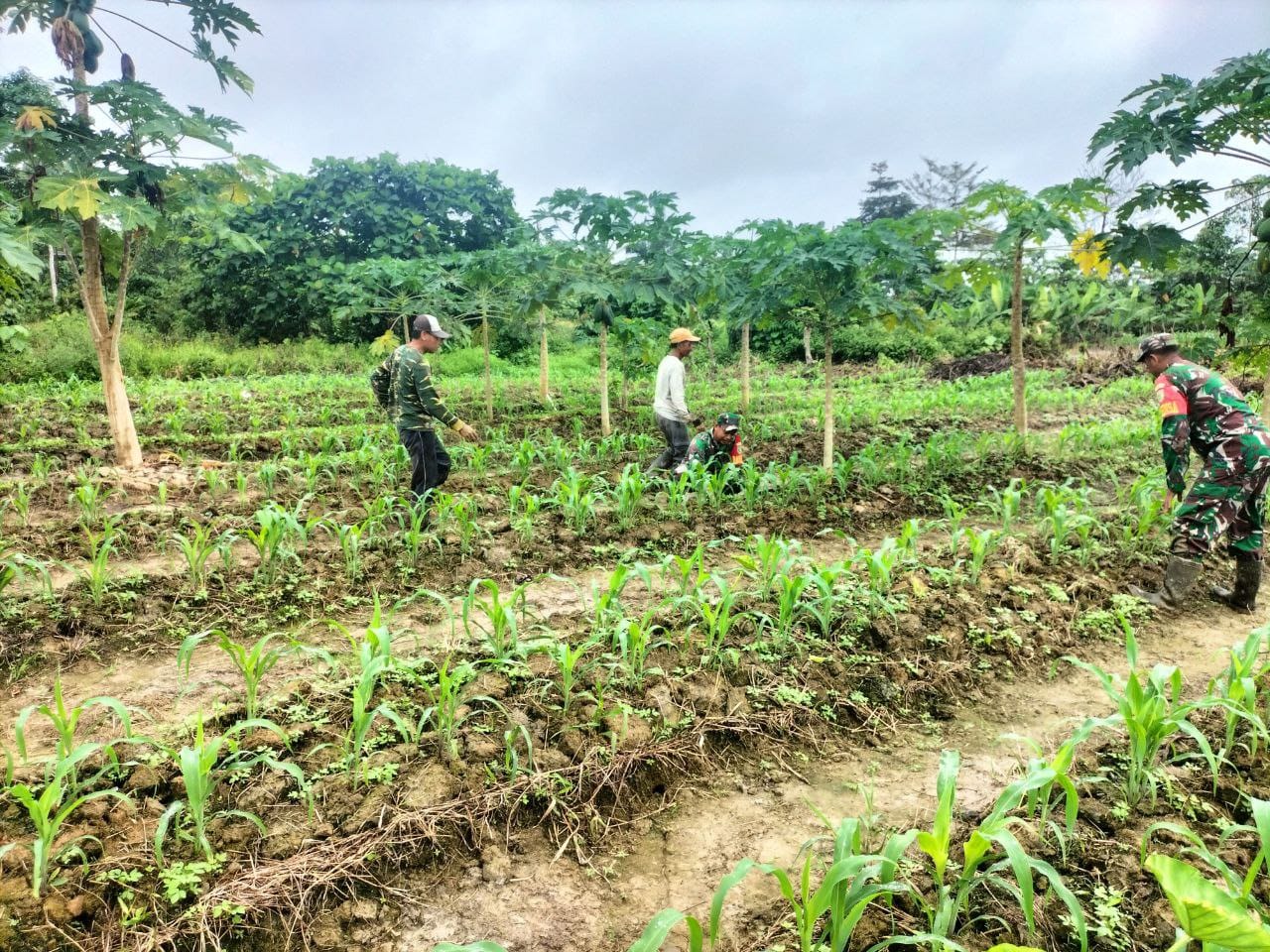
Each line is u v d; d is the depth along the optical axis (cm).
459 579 553
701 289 948
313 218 2483
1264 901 261
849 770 351
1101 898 261
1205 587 555
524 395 1535
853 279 745
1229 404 495
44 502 700
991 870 247
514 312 1195
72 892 257
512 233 1031
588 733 355
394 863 282
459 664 410
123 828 286
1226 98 580
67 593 487
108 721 362
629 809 322
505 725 359
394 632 468
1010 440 938
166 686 397
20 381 1588
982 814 312
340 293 1227
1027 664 442
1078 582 530
